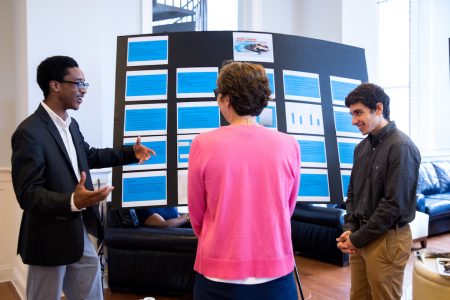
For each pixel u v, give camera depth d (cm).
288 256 122
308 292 321
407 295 286
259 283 117
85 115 321
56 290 173
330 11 495
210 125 237
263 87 122
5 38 348
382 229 170
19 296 321
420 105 594
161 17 422
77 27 315
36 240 166
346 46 279
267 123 241
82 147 192
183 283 305
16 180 157
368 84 185
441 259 203
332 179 249
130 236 301
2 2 346
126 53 249
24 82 306
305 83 257
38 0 297
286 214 122
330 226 391
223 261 115
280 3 507
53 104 176
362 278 194
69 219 158
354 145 262
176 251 302
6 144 351
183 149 234
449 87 611
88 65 321
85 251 182
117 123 238
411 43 588
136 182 231
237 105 121
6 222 352
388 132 181
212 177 116
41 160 161
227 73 123
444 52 606
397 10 586
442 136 612
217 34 252
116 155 208
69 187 171
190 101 240
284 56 257
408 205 172
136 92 242
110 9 375
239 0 485
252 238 117
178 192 229
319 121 255
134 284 312
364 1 514
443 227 500
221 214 115
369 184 183
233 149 117
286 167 122
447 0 603
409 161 171
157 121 238
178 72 244
